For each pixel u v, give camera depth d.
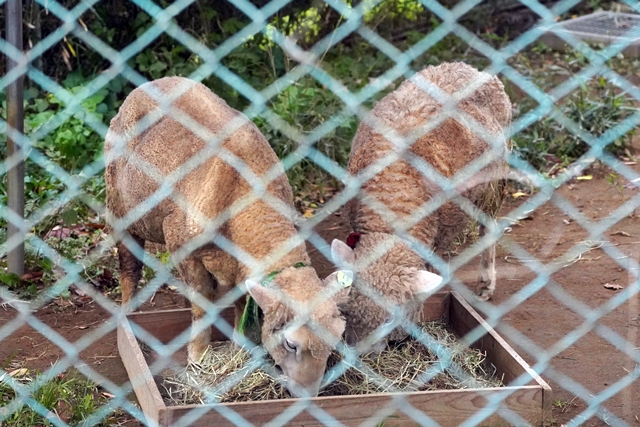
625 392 3.01
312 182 4.61
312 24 5.05
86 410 2.88
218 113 3.12
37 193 4.04
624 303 3.59
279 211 2.98
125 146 3.26
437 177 3.17
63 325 3.50
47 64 5.05
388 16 5.87
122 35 5.18
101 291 3.77
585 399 2.99
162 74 5.02
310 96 4.59
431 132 3.20
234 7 5.28
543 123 4.94
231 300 3.09
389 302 2.95
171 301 3.72
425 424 2.74
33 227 3.97
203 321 3.10
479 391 2.75
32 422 2.84
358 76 5.13
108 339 3.40
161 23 2.81
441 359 3.07
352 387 2.93
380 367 3.02
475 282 3.80
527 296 3.61
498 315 3.46
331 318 2.74
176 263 3.08
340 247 3.01
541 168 4.76
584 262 3.93
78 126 4.52
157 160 3.12
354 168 3.26
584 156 4.77
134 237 3.39
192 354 3.10
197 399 2.92
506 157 3.50
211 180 2.98
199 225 2.98
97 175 4.35
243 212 2.95
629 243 4.08
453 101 3.28
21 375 3.09
